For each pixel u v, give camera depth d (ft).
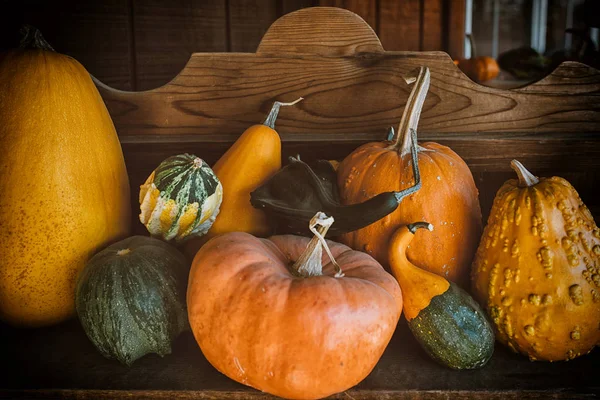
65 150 2.80
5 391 2.53
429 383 2.60
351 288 2.49
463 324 2.64
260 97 3.32
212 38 4.03
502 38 13.17
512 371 2.68
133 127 3.34
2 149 2.75
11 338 2.88
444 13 4.60
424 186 2.88
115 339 2.63
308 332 2.39
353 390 2.56
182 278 2.77
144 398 2.54
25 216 2.75
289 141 3.34
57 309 2.88
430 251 2.88
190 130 3.35
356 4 4.40
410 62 3.30
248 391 2.54
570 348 2.67
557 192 2.69
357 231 2.97
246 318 2.43
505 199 2.75
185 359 2.73
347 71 3.30
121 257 2.71
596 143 3.33
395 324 2.56
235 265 2.54
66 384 2.57
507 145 3.33
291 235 2.91
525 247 2.67
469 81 3.31
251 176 3.03
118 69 3.73
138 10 3.75
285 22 3.26
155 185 2.74
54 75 2.83
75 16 3.56
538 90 3.32
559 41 12.17
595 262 2.66
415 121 2.96
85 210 2.85
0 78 2.79
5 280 2.78
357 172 2.97
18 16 3.41
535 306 2.64
